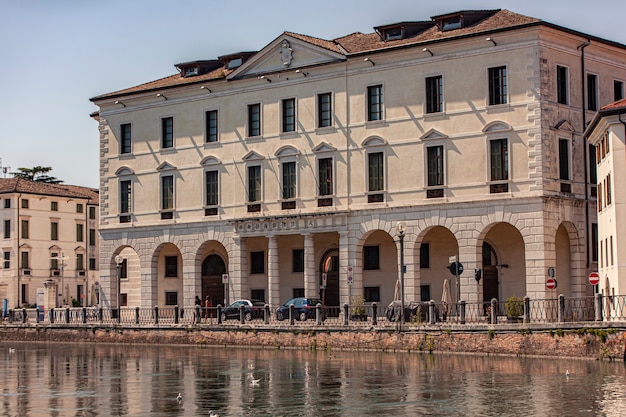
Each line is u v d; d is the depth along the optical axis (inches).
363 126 2706.7
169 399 1502.2
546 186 2437.3
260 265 3009.4
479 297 2509.8
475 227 2514.8
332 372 1801.2
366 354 2167.8
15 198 4488.2
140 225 3139.8
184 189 3056.1
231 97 2967.5
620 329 1851.6
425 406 1379.2
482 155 2513.5
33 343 2871.6
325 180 2778.1
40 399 1526.8
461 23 2593.5
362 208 2694.4
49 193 4613.7
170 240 3080.7
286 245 2945.4
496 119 2495.1
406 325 2191.2
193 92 3041.3
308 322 2439.7
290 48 2842.0
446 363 1910.7
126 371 1923.0
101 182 3248.0
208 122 3019.2
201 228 3016.7
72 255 4717.0
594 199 2559.1
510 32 2463.1
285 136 2849.4
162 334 2672.2
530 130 2449.6
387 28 2723.9
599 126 2162.9
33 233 4544.8
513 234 2583.7
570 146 2513.5
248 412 1360.7
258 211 2893.7
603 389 1492.4
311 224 2787.9
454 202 2541.8
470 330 2080.5
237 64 3029.0
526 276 2443.4
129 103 3181.6
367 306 2433.6
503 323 2068.2
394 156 2650.1
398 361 1978.3
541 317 2128.4
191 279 3031.5
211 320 2625.5
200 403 1453.0
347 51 2746.1
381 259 2760.8
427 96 2605.8
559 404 1366.9
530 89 2452.0
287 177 2851.9
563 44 2512.3
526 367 1797.5
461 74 2551.7
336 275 2861.7
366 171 2696.9
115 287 3228.3
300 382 1667.1
